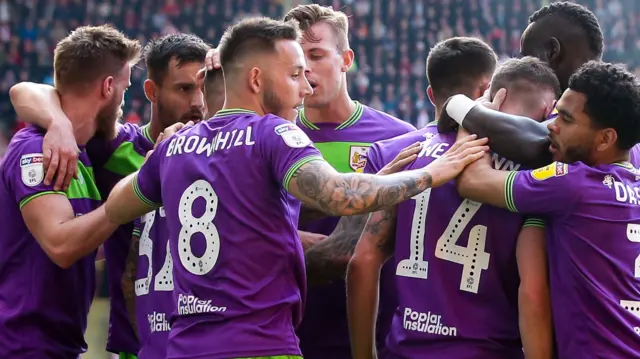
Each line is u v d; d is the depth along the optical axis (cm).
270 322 877
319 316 1212
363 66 5803
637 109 893
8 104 5547
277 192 901
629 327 888
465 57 1057
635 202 910
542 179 898
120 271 1205
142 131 1262
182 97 1206
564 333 909
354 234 1103
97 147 1198
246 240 882
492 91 1005
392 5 6206
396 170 993
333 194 860
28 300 1062
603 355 887
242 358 859
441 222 961
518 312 944
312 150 882
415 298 966
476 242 945
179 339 895
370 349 1035
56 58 1116
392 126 1287
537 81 981
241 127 909
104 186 1218
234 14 6059
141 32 5950
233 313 870
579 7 1070
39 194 1038
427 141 1011
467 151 935
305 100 1223
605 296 888
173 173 924
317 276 1112
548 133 931
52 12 5991
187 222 904
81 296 1107
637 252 906
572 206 893
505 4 6334
